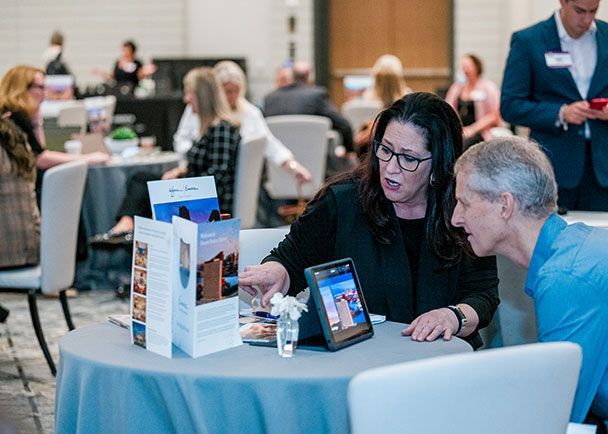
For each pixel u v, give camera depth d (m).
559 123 4.83
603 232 2.59
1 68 15.77
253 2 14.97
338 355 2.74
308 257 3.30
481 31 14.79
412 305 3.21
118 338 2.92
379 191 3.19
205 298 2.71
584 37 4.94
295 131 8.80
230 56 15.02
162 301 2.72
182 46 15.44
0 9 15.66
